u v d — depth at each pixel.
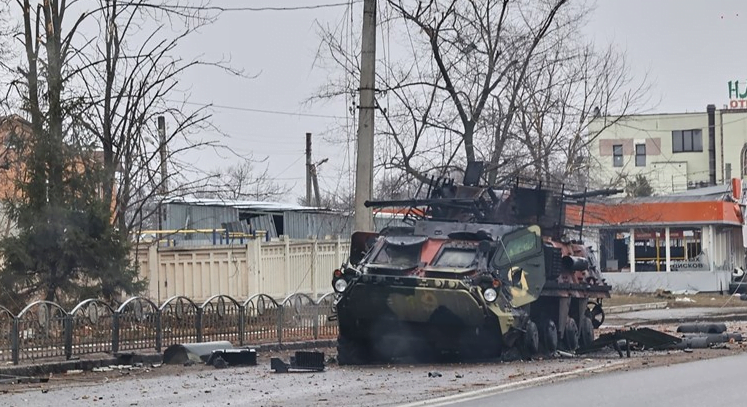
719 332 98.50
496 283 72.38
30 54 106.62
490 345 74.56
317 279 134.12
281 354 89.88
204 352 80.00
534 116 141.00
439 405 48.22
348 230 167.25
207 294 121.81
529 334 78.19
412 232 80.25
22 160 96.38
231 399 53.00
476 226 79.06
